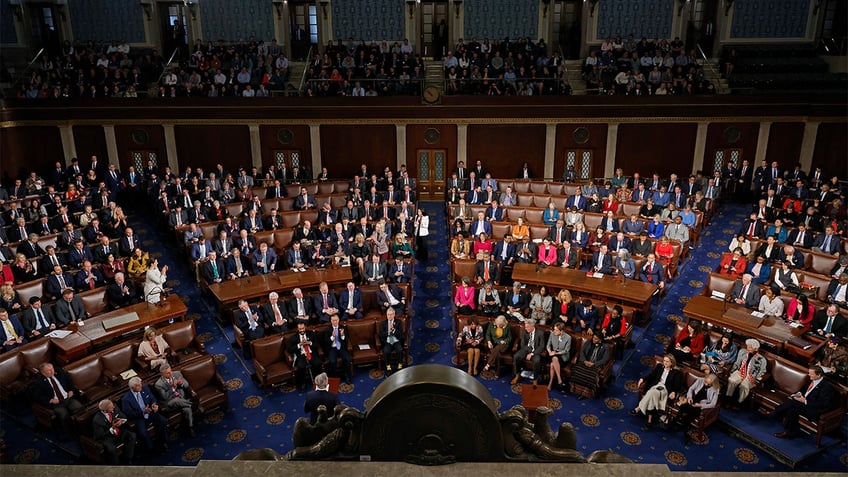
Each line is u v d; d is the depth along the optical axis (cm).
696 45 2500
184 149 2262
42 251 1542
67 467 274
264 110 2209
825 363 1066
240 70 2311
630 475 262
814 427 985
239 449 1017
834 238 1511
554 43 2545
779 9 2425
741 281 1326
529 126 2222
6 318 1189
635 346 1303
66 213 1756
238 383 1198
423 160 2280
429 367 283
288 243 1669
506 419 280
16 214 1703
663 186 1967
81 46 2495
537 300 1304
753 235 1645
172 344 1180
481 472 265
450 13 2508
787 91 2170
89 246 1584
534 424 299
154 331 1138
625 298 1328
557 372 1152
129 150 2255
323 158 2278
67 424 1002
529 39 2431
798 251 1471
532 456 285
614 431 1054
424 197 2317
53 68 2338
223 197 1952
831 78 2316
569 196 1872
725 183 2078
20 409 1094
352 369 1215
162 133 2238
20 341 1196
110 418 959
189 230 1638
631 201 1873
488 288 1334
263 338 1182
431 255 1780
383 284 1373
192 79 2281
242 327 1259
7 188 1977
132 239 1606
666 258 1552
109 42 2514
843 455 977
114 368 1110
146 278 1354
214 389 1107
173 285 1582
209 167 2286
